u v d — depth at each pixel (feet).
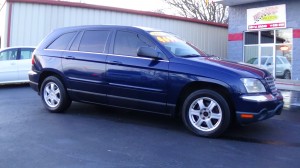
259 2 56.90
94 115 23.63
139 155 15.46
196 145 17.16
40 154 15.35
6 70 40.57
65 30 24.32
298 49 52.42
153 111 20.10
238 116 17.75
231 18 61.41
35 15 49.83
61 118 22.54
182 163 14.56
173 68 19.07
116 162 14.49
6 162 14.32
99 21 54.60
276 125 22.22
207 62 18.94
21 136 18.17
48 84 24.21
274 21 55.01
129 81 20.36
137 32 21.04
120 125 20.97
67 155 15.28
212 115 18.35
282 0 53.93
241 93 17.60
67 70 23.00
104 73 21.29
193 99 18.75
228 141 18.04
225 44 73.82
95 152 15.75
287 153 16.29
